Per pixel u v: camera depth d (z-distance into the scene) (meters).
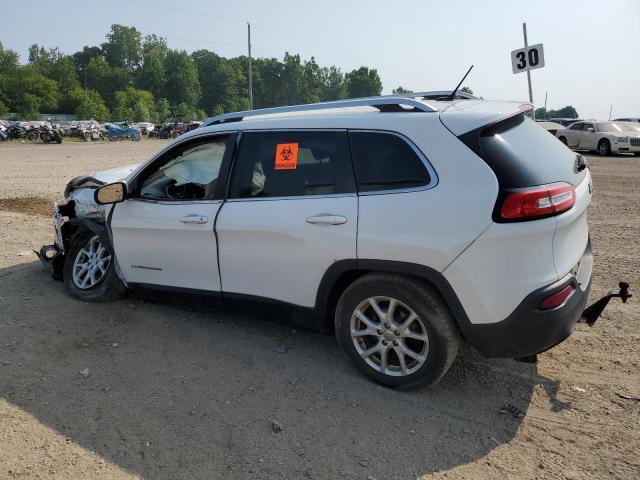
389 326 3.46
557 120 34.03
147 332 4.42
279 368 3.86
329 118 3.69
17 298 5.10
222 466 2.84
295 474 2.79
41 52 159.12
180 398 3.47
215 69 150.38
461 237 3.11
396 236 3.28
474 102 3.80
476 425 3.22
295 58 146.00
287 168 3.79
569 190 3.19
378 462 2.88
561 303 3.12
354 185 3.50
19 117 104.38
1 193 11.74
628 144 21.75
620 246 7.07
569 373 3.80
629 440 3.07
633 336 4.35
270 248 3.80
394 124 3.43
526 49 9.87
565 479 2.77
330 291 3.64
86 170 17.34
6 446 2.97
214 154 4.17
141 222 4.44
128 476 2.76
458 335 3.37
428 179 3.26
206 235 4.08
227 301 4.16
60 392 3.52
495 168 3.10
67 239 5.33
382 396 3.50
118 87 141.62
